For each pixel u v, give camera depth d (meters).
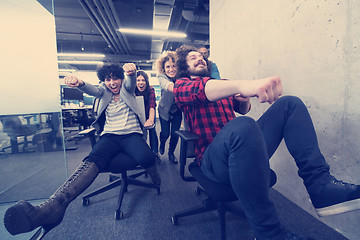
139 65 9.52
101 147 1.05
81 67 9.36
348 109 0.77
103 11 4.20
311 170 0.61
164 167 1.99
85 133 1.11
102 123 1.34
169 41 6.45
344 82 0.78
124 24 5.00
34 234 0.95
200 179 0.74
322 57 0.87
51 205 0.69
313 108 0.93
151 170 1.28
